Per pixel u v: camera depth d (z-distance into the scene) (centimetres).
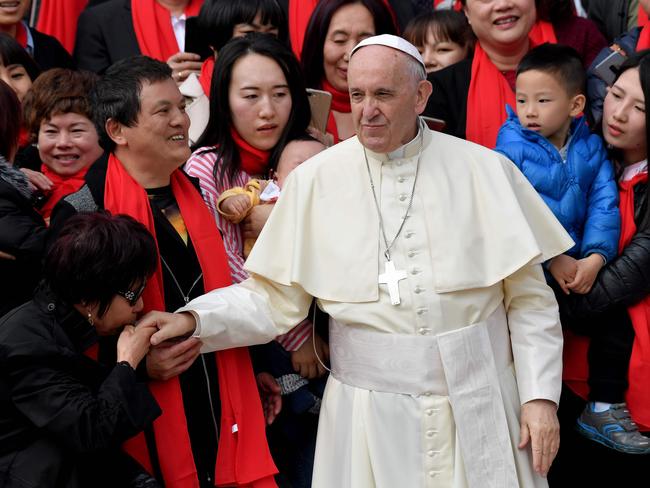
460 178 784
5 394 715
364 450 782
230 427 816
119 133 802
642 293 879
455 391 757
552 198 894
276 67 917
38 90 962
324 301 787
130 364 736
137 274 739
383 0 1106
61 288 732
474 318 769
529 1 1036
